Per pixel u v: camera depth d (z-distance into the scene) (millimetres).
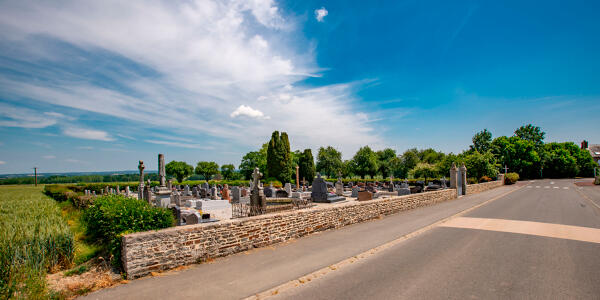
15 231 7293
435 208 15898
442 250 7602
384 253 7410
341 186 27312
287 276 5828
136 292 5098
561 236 9023
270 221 8195
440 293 4977
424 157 81000
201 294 5016
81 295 5008
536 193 26312
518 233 9477
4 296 4828
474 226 10750
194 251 6551
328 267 6348
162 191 14336
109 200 9422
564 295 4844
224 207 18781
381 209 13016
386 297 4852
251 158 67688
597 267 6180
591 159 68500
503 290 5062
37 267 5777
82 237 9609
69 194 19875
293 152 66688
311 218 9523
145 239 5859
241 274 5934
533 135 68938
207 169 76000
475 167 39188
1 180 90000
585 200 20062
